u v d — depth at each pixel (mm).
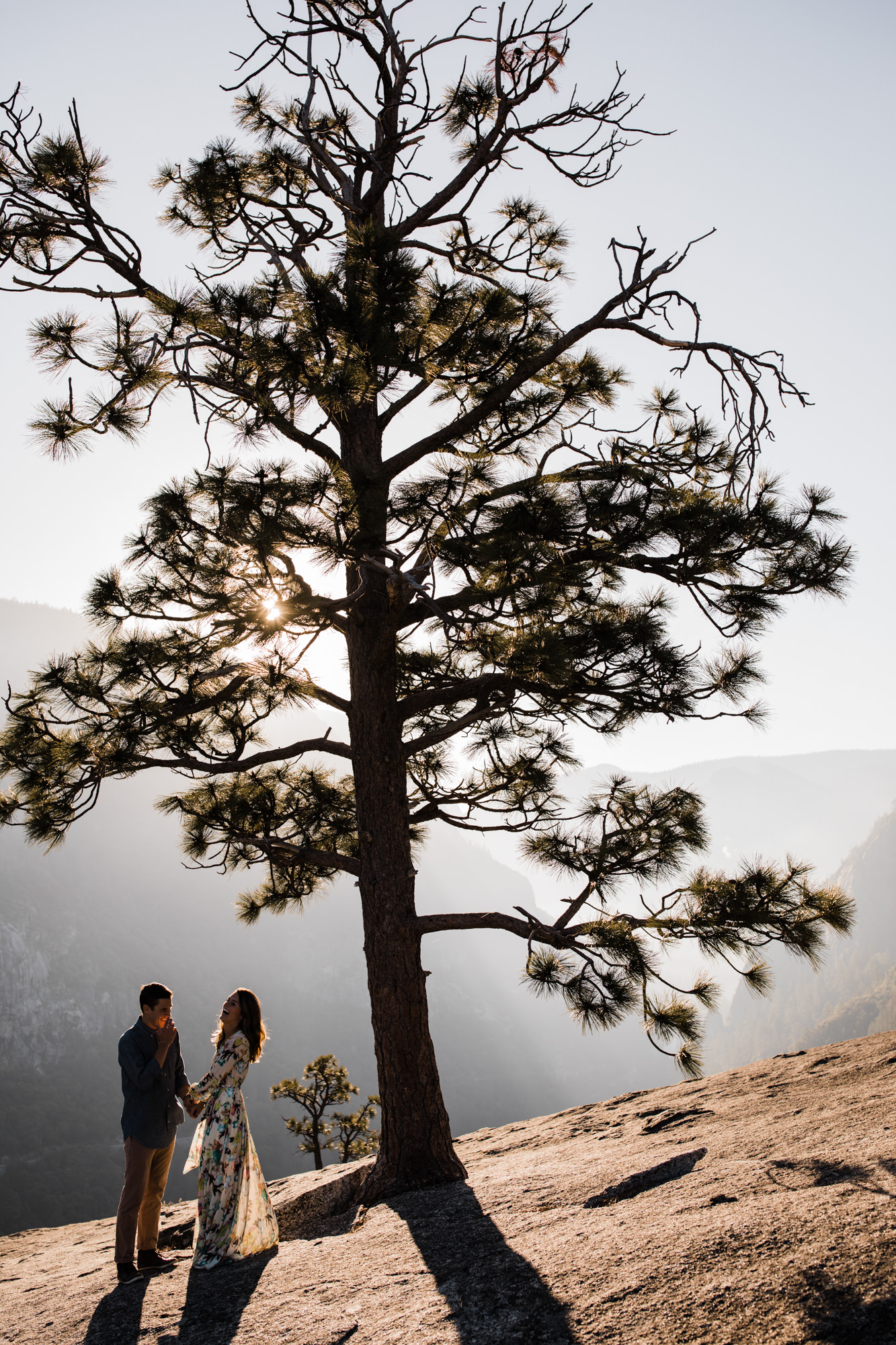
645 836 6621
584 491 6477
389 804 7516
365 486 5691
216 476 5801
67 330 6816
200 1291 4375
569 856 6660
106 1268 5707
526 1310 3158
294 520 5535
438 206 8320
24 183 6680
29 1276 6328
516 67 7773
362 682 7793
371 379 6215
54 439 6664
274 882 9398
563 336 7395
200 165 7996
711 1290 2947
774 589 6723
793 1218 3383
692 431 7816
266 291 6242
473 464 6055
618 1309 2980
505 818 8422
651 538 6562
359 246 6379
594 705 7059
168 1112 5051
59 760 6539
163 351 6332
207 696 7113
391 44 8492
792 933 5836
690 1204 3984
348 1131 19922
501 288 7211
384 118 8711
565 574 6340
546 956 6438
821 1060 8086
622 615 6871
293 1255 4781
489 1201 5199
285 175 8680
